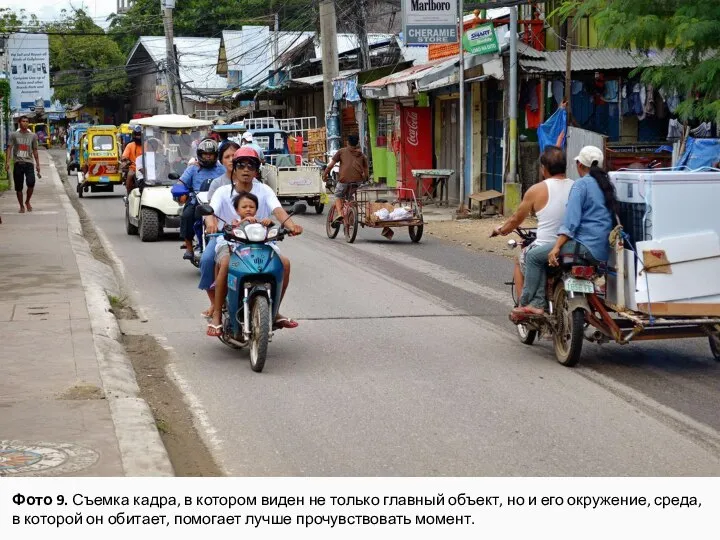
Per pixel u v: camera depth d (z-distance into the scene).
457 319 11.16
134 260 16.33
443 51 27.84
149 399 7.82
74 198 32.44
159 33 66.31
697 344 9.88
